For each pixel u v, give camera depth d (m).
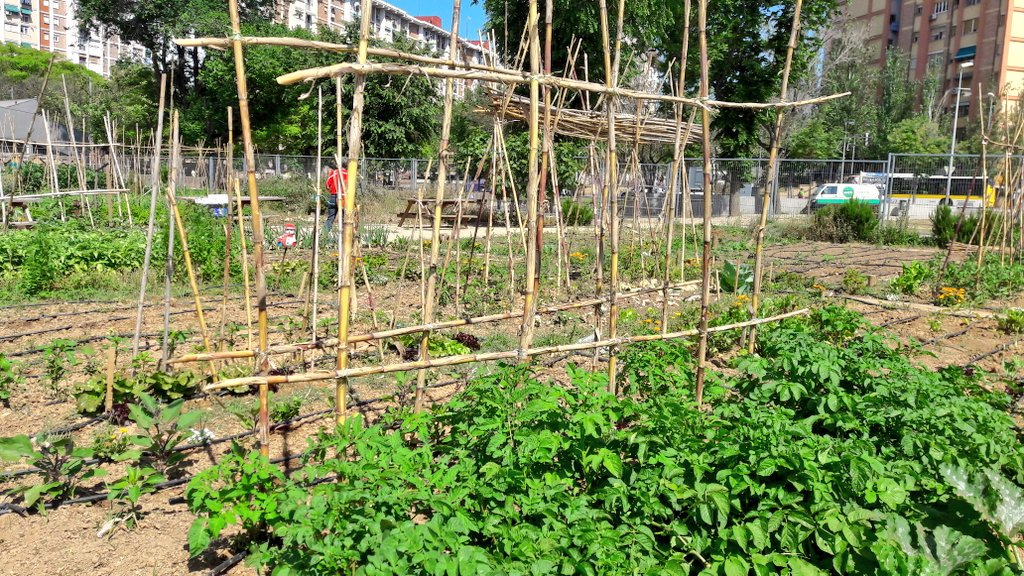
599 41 16.86
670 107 8.87
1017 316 7.57
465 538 2.39
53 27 85.50
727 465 2.96
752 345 5.76
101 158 24.34
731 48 23.84
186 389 4.98
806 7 23.00
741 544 2.58
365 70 3.20
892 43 61.50
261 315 3.48
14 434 4.41
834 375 3.80
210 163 23.70
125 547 3.30
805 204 22.05
